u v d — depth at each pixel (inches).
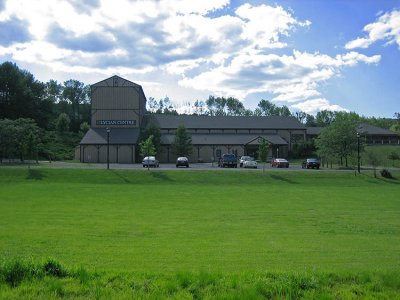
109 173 1771.7
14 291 300.4
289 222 752.3
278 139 3422.7
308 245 552.1
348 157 2551.7
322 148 2356.1
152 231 646.5
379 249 530.0
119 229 660.1
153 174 1774.1
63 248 511.2
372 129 4097.0
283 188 1487.5
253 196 1206.9
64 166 2144.4
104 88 3248.0
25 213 827.4
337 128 2331.4
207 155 3284.9
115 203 1008.2
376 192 1371.8
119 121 3240.7
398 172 1910.7
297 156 3518.7
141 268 405.7
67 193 1220.5
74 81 5930.1
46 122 4490.7
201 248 524.1
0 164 2345.0
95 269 358.9
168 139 3302.2
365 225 726.5
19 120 2896.2
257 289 305.1
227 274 344.8
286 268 414.9
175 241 569.3
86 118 5369.1
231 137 3410.4
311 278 328.2
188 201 1067.9
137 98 3245.6
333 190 1433.3
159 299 291.9
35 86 4596.5
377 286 319.9
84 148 2925.7
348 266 430.9
